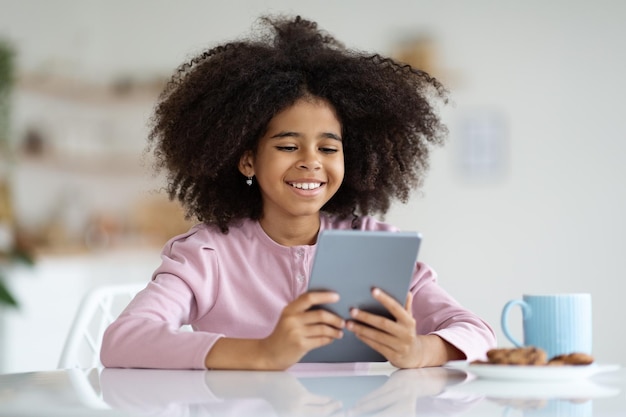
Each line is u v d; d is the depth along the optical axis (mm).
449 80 4535
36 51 4988
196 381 1107
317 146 1568
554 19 4453
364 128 1697
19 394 992
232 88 1600
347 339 1276
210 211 1671
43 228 4742
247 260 1588
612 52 4402
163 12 4988
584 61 4426
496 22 4508
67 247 4594
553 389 1009
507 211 4488
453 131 4535
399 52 4609
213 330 1560
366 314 1221
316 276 1183
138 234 4816
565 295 1182
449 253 4547
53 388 1051
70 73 5031
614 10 4402
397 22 4629
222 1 4891
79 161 4844
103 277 4402
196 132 1638
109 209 4961
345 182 1743
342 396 946
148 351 1289
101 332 1729
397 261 1193
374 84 1660
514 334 4461
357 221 1685
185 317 1498
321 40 1757
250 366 1236
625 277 4383
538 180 4457
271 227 1611
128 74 5031
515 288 4480
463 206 4531
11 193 4551
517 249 4477
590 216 4418
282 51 1650
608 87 4406
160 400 919
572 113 4434
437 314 1510
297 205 1550
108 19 5066
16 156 4660
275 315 1555
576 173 4430
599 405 862
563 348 1179
